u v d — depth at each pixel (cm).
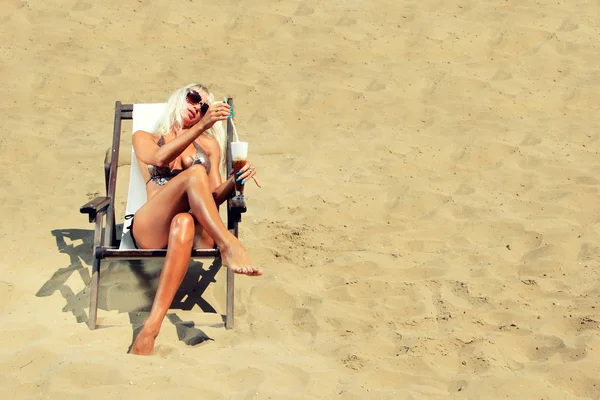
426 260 952
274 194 1165
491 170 1207
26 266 943
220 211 1122
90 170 1258
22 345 762
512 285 869
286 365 720
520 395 662
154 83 1565
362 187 1172
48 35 1741
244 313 851
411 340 758
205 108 895
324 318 823
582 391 668
